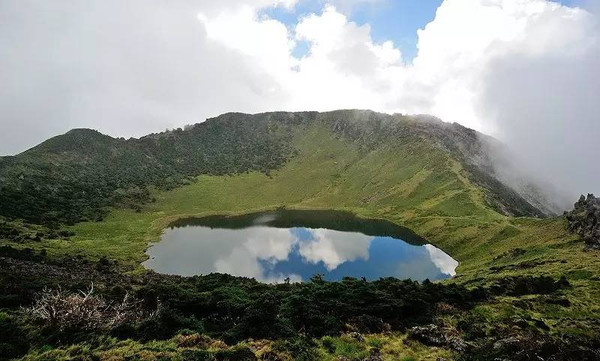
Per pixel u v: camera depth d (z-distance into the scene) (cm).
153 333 2289
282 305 3044
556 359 2223
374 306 3247
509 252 10112
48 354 1983
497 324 3228
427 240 14825
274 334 2411
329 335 2614
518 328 3148
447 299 3819
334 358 2242
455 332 2978
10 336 2175
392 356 2397
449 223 15538
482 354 2361
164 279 7362
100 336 2198
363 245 14300
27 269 6000
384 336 2775
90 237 13775
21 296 3139
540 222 12688
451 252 12988
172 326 2402
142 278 7369
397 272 10781
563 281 5512
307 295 3431
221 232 16962
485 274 7812
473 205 17550
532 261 8131
